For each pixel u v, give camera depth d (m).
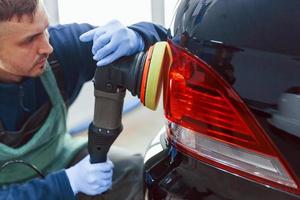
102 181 1.01
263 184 0.68
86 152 1.29
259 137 0.67
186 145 0.77
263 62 0.63
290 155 0.65
